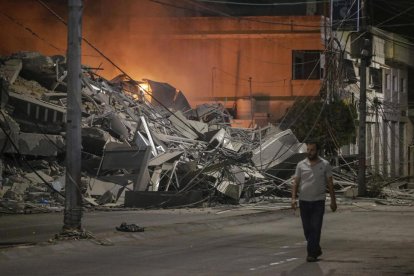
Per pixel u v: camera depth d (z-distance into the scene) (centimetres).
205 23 5169
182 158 2977
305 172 1299
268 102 5084
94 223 1952
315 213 1295
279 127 4284
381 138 6269
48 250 1448
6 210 2234
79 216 1584
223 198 2875
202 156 3094
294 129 4403
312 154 1299
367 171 4616
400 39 6544
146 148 2753
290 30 5088
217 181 2878
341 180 4091
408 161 6700
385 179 4609
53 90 3272
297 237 1775
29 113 2853
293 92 5072
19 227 1817
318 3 5381
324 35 4862
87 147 2991
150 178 2759
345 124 4359
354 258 1350
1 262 1305
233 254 1427
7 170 2600
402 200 3544
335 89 4522
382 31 6153
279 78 5103
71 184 1570
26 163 2653
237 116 5056
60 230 1753
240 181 2986
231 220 2175
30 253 1404
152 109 3625
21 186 2522
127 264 1284
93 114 3108
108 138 2919
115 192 2702
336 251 1465
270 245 1595
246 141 3741
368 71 5881
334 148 4412
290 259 1343
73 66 1552
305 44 5088
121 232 1736
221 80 5153
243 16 5338
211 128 3909
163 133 3350
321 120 4350
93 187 2688
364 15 3669
